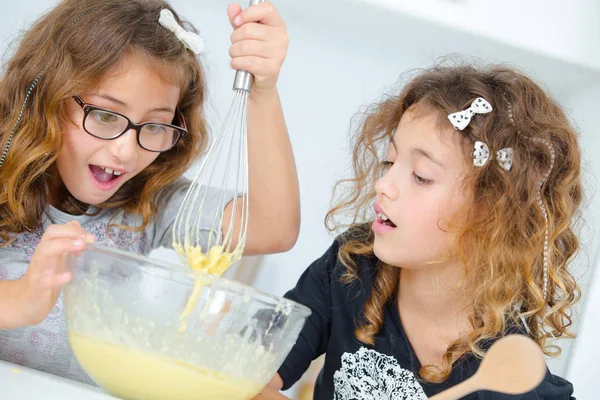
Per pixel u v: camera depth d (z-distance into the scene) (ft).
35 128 4.11
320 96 7.01
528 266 4.09
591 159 6.76
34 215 4.40
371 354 4.31
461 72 4.39
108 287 2.82
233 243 4.98
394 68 7.02
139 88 4.01
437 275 4.15
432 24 6.38
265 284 6.77
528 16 6.57
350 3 6.31
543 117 4.29
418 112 4.03
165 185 5.02
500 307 4.00
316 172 7.05
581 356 6.48
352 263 4.61
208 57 6.84
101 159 4.06
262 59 3.74
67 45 4.07
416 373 4.17
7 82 4.29
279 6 6.70
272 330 2.89
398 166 3.98
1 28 6.35
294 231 4.96
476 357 4.00
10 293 3.37
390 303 4.42
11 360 4.45
